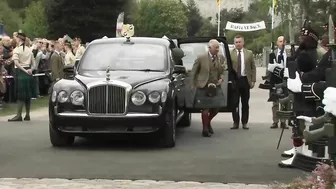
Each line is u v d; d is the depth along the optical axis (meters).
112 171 10.24
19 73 18.22
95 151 12.48
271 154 12.09
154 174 9.98
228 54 16.11
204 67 14.80
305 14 49.53
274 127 16.83
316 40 9.61
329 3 50.22
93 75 13.27
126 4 67.88
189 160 11.37
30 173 10.04
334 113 6.12
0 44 23.06
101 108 12.38
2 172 10.13
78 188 8.88
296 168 10.41
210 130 15.30
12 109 22.22
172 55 14.70
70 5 65.62
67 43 26.73
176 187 8.93
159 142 12.91
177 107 13.83
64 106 12.50
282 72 14.68
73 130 12.48
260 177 9.73
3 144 13.37
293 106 9.78
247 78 16.55
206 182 9.32
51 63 24.05
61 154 12.06
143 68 13.67
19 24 74.00
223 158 11.60
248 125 17.66
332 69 6.36
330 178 6.25
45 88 28.14
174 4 91.00
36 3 75.38
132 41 14.62
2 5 77.06
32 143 13.52
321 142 8.70
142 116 12.29
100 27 66.25
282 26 51.56
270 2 58.47
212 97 14.81
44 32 67.31
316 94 8.41
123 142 13.75
